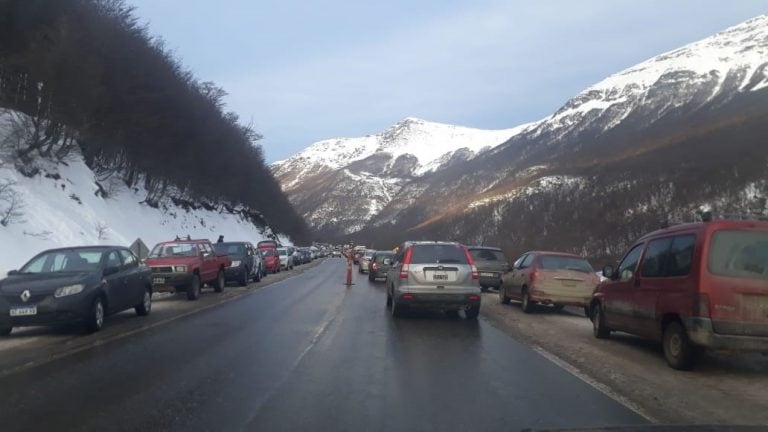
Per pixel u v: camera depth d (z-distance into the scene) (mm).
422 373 9047
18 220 24094
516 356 10492
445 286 14883
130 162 42094
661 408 7238
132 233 37625
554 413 7000
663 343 9914
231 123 65500
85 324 12461
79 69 30000
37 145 29531
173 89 44625
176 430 6344
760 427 5352
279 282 29719
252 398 7574
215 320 14797
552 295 16578
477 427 6469
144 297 15539
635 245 11570
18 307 11750
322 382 8422
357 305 18516
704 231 9273
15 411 6969
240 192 72562
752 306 8836
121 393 7785
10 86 28922
